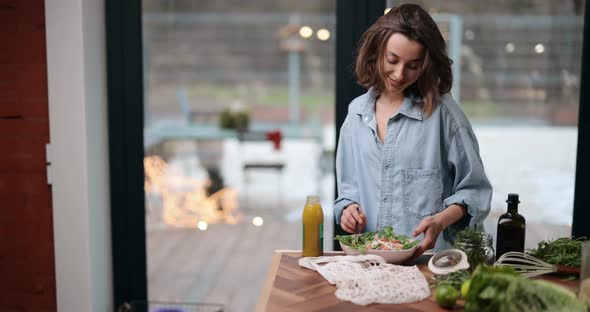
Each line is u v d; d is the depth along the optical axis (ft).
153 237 15.92
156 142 22.13
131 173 9.46
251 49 31.35
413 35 6.23
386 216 6.93
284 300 5.08
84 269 9.06
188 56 30.89
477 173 6.52
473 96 9.77
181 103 30.42
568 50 9.14
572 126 9.11
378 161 6.93
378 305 4.95
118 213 9.54
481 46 9.60
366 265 5.76
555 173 9.17
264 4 30.58
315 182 23.18
